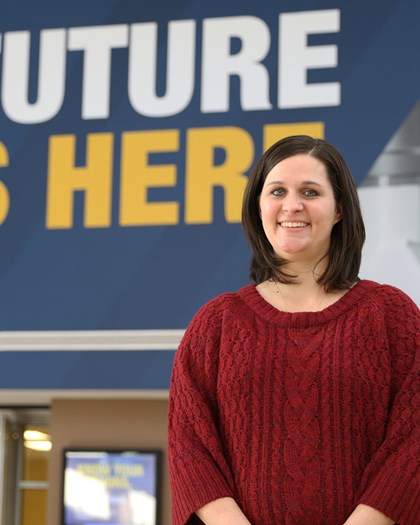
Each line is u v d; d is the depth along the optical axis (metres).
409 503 1.54
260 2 5.65
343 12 5.52
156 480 5.79
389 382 1.62
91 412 5.95
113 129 5.70
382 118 5.32
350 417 1.58
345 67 5.45
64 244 5.59
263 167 1.75
